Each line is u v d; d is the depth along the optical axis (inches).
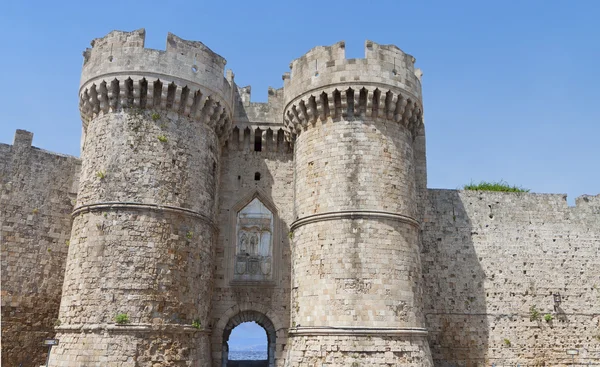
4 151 1114.7
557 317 1241.4
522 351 1204.5
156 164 1008.9
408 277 979.3
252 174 1237.7
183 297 973.2
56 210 1142.3
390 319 930.1
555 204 1333.7
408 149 1086.4
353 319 922.1
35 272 1090.7
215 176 1155.3
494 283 1245.1
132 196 979.3
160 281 947.3
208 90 1095.6
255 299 1144.2
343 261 960.3
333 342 912.3
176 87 1045.8
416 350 932.0
